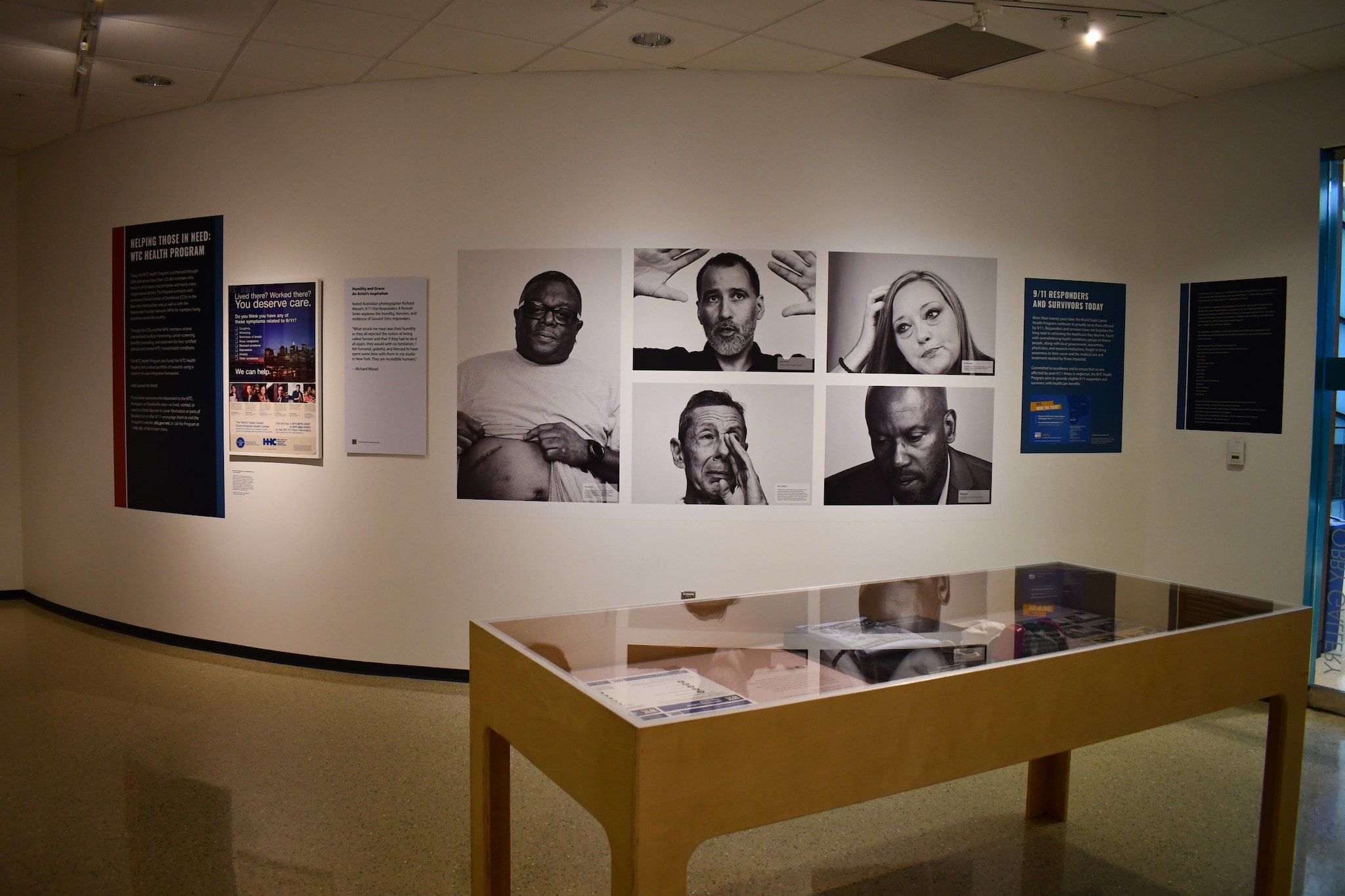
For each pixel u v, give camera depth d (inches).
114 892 107.1
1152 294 205.8
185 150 207.3
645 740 64.7
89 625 234.7
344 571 196.1
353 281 191.5
